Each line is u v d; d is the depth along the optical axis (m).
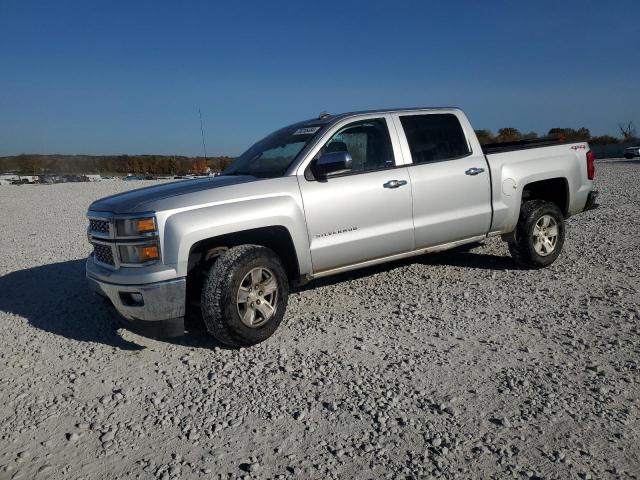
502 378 3.58
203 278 4.54
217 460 2.86
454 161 5.63
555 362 3.78
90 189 26.14
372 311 5.09
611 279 5.68
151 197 4.38
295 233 4.59
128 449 3.03
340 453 2.84
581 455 2.72
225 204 4.32
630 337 4.13
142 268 4.12
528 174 6.04
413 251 5.44
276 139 5.54
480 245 7.60
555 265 6.38
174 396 3.64
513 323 4.56
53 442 3.15
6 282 7.18
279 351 4.26
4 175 54.59
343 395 3.47
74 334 4.98
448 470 2.66
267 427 3.16
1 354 4.58
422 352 4.07
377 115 5.34
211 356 4.27
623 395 3.28
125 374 4.05
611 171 24.03
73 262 8.22
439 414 3.18
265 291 4.38
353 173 5.03
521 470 2.62
